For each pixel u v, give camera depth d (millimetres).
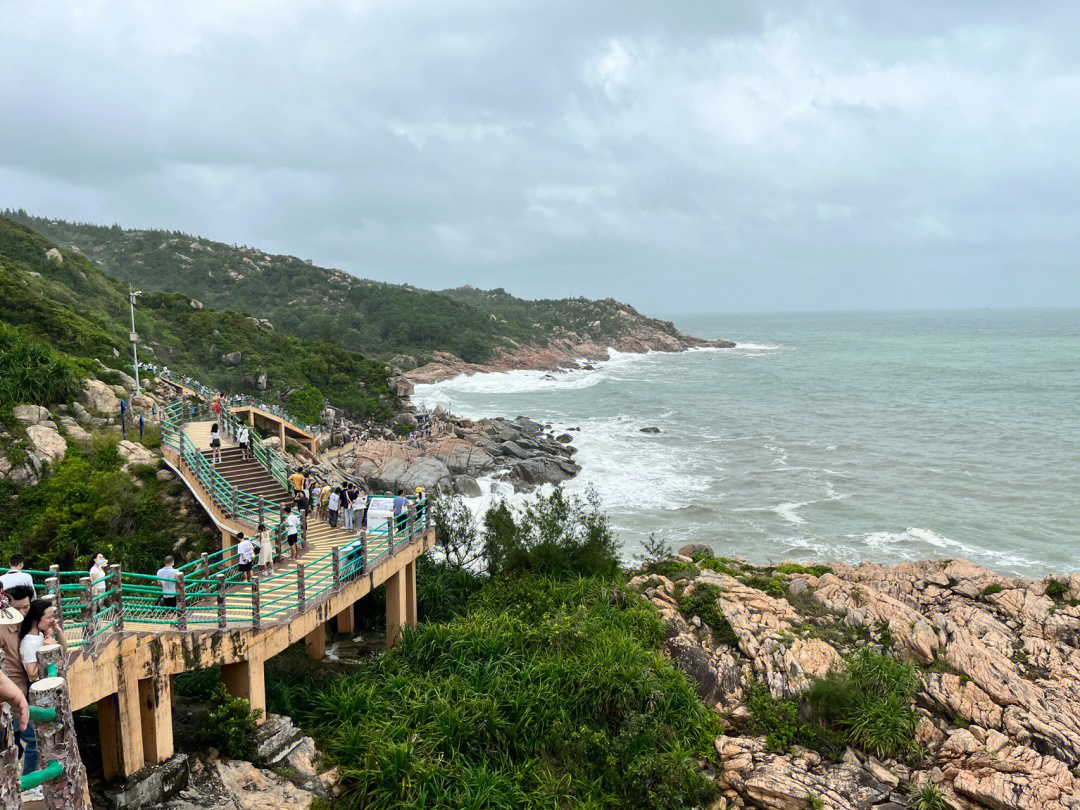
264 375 70062
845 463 60125
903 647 22438
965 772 17281
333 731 16859
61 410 32406
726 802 17078
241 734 15289
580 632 21016
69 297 62406
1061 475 55219
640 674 19078
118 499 27406
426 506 25344
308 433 50094
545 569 26781
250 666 16234
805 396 99188
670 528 44250
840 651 22188
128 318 69438
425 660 20188
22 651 7672
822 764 18031
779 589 26406
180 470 29531
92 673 12859
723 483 54188
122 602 14125
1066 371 120500
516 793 15562
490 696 18250
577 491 51656
